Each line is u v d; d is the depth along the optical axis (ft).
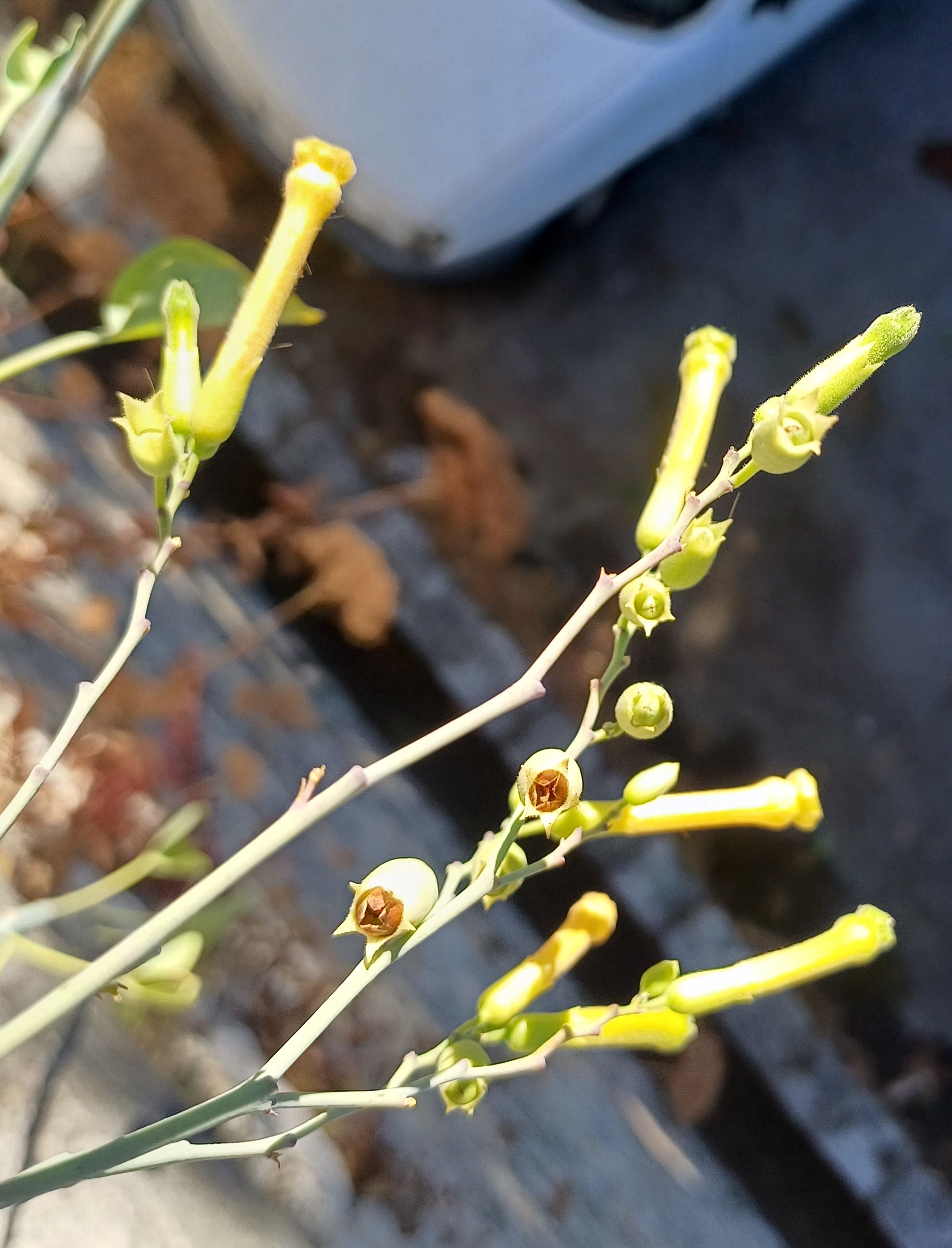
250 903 1.17
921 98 1.94
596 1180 1.33
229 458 1.58
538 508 1.75
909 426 1.84
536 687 0.48
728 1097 1.55
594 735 0.54
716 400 0.64
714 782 1.69
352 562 1.42
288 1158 1.09
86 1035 0.96
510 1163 1.26
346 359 1.72
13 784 0.99
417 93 1.39
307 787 0.48
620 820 0.58
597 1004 1.51
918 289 1.89
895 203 1.91
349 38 1.36
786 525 1.78
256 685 1.39
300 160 0.52
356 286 1.74
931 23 1.96
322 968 1.23
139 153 1.55
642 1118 1.46
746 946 1.61
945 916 1.72
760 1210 1.50
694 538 0.53
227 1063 1.09
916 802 1.74
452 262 1.62
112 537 1.27
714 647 1.72
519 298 1.81
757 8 1.58
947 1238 1.56
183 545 1.36
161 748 1.16
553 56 1.40
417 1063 0.54
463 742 1.59
